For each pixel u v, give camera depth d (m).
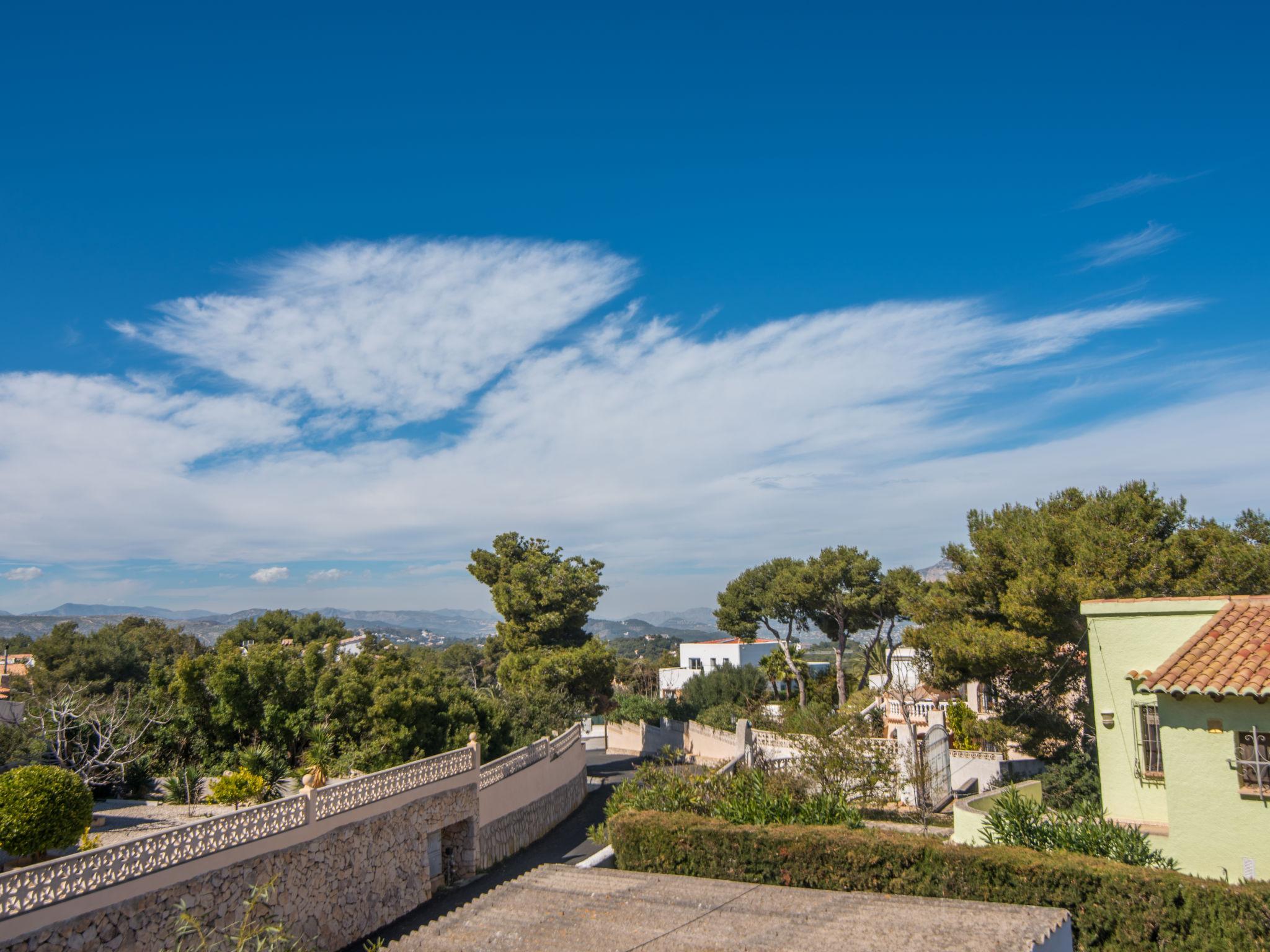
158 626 79.25
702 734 47.41
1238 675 13.27
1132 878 11.27
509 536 59.59
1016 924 10.29
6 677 50.88
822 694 56.66
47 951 11.83
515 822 27.42
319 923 17.36
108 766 25.42
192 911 14.32
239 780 23.08
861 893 12.77
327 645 31.52
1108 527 23.86
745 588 59.53
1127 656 16.84
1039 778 21.17
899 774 24.44
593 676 53.94
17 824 15.66
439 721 30.31
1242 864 13.13
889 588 50.94
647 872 15.18
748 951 9.78
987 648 23.97
